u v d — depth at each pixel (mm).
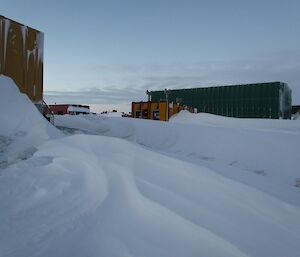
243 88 34000
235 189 4508
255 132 13156
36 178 5078
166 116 28109
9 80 8742
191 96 37250
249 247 3096
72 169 5434
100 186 4672
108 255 2967
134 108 29547
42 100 10992
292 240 3285
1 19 9102
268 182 5805
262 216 3773
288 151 10578
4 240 3229
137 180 4734
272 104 32344
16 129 7410
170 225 3469
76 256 2957
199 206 3928
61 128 13070
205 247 3084
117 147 6727
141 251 3021
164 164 5527
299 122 25828
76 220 3650
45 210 3943
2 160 6109
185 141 12703
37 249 3062
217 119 28062
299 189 5723
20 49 9867
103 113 49375
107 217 3705
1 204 4145
